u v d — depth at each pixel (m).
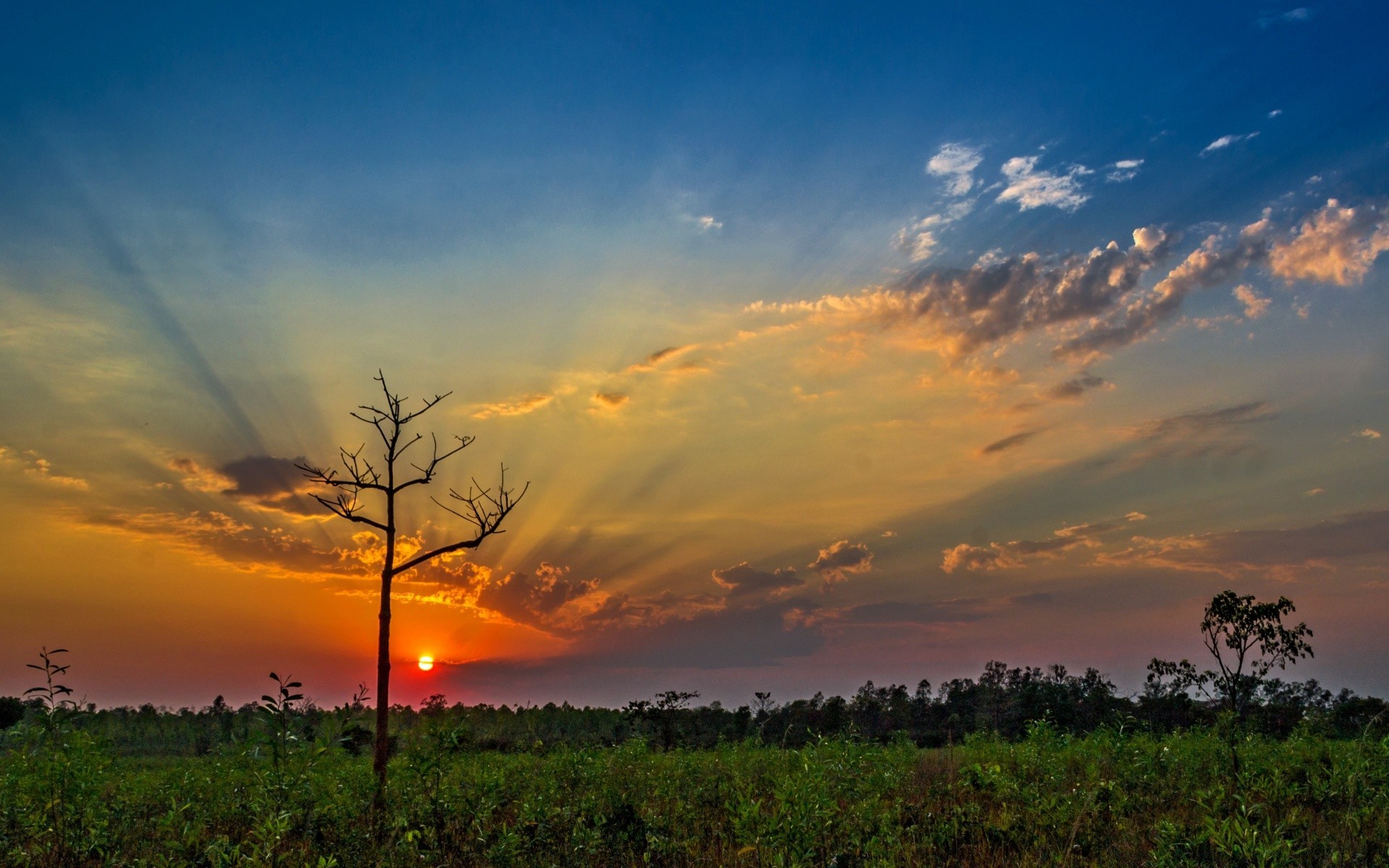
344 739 12.96
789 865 10.36
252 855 11.54
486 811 13.18
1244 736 18.45
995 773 15.01
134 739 44.75
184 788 15.53
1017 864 11.28
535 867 11.95
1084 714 32.94
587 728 36.34
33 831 12.23
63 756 12.73
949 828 12.51
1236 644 17.56
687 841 12.70
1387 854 10.91
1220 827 10.18
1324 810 13.57
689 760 20.00
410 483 15.78
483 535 15.91
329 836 12.52
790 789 11.30
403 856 11.83
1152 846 11.73
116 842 12.46
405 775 14.56
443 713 14.52
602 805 13.98
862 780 15.67
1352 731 22.12
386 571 15.32
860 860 11.43
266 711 12.43
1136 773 16.27
